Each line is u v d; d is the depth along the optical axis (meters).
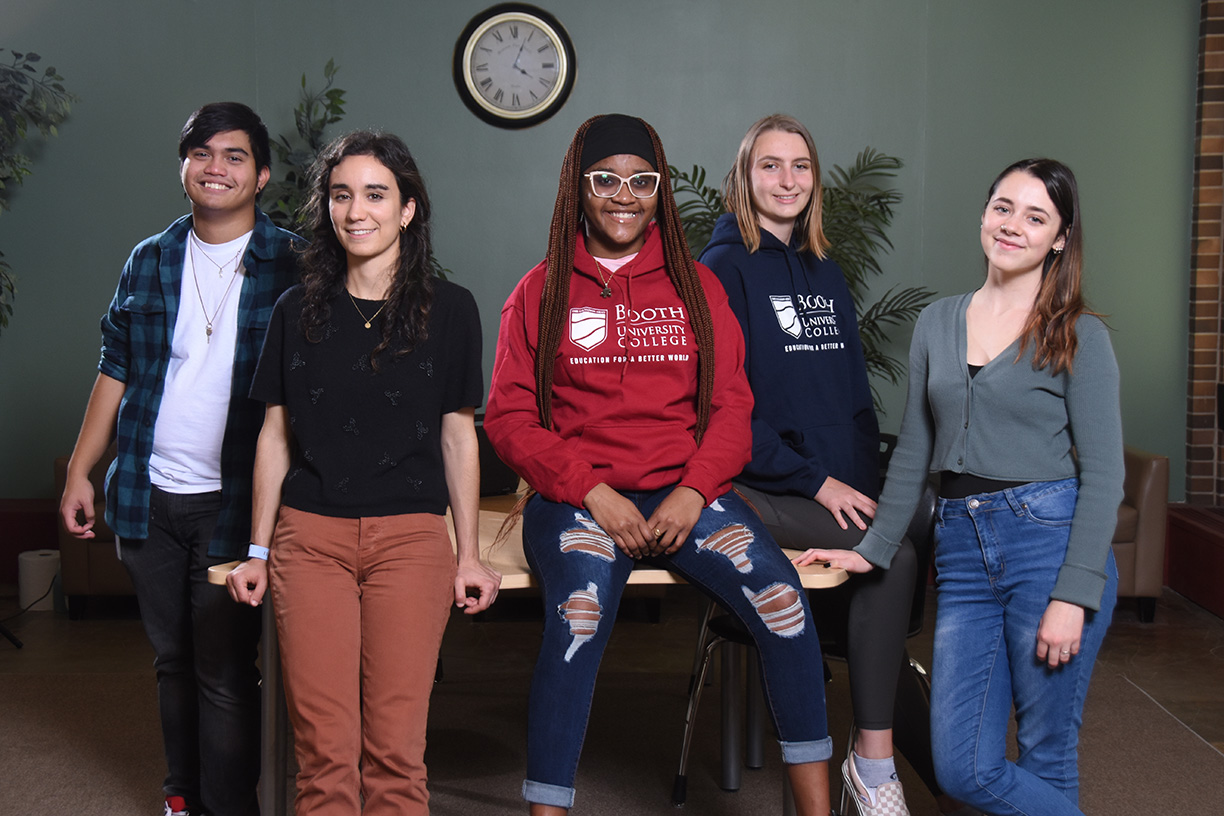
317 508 1.83
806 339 2.40
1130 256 5.15
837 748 3.02
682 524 1.92
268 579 1.91
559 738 1.80
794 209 2.46
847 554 2.09
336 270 1.93
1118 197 5.13
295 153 4.91
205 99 5.10
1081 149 5.12
